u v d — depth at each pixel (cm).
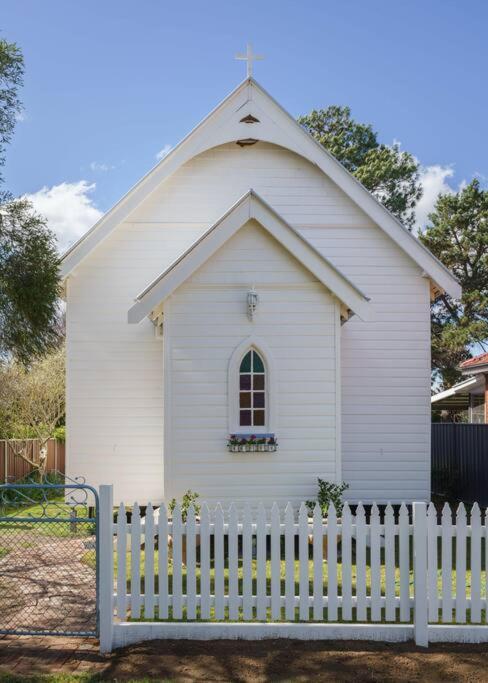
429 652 622
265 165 1418
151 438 1381
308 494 1097
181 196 1409
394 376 1403
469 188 4147
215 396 1098
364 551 669
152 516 673
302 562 670
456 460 1758
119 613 666
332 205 1417
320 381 1110
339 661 602
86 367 1384
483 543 1150
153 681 559
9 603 794
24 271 959
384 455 1395
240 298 1109
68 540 1134
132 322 1077
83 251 1363
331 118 4178
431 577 659
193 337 1103
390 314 1408
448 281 1379
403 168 3919
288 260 1112
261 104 1400
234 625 649
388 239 1413
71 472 1370
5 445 1991
